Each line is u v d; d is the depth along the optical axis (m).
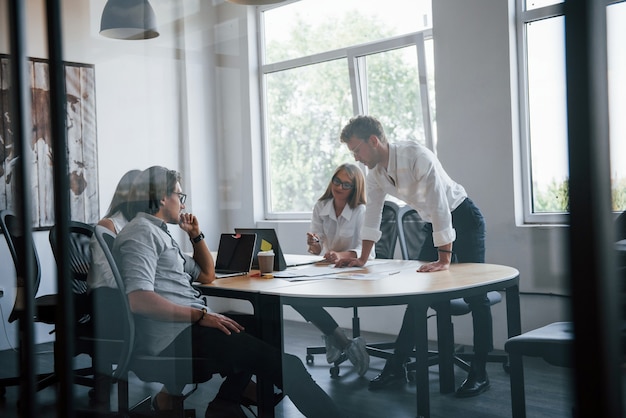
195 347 2.22
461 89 1.99
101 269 2.24
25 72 2.22
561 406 1.40
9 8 2.19
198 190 2.52
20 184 2.26
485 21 1.91
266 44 2.58
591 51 1.06
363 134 2.22
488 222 1.83
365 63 2.32
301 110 2.46
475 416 1.71
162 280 2.23
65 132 2.22
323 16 2.43
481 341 1.75
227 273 2.38
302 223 2.34
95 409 2.25
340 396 2.01
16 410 2.86
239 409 2.16
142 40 2.89
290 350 2.12
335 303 2.00
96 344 2.24
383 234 2.17
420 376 1.86
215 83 2.68
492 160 1.88
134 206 2.32
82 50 3.07
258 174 2.49
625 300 1.08
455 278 1.84
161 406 2.21
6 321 3.38
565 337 1.18
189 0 2.74
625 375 1.07
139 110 2.89
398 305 1.91
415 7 2.14
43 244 2.73
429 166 2.04
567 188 1.10
